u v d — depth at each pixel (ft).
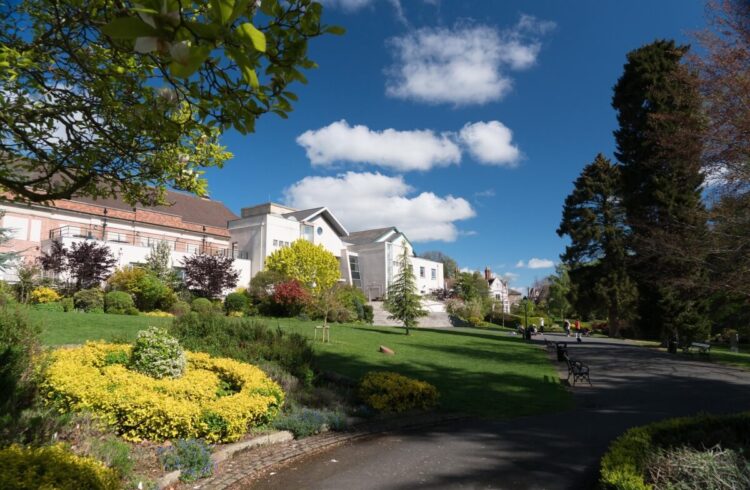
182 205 134.10
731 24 43.93
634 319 99.30
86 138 14.01
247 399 23.40
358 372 41.60
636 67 92.12
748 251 44.80
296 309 96.89
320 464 20.74
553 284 209.97
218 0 3.92
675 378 51.65
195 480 17.61
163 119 10.44
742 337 114.83
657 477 15.42
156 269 91.09
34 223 93.09
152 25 3.88
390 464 20.94
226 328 38.91
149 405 19.62
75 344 34.99
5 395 19.07
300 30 6.21
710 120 49.08
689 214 56.65
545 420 30.89
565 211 132.57
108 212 104.58
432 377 44.39
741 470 14.90
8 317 22.31
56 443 15.90
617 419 31.17
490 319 181.78
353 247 174.81
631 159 92.22
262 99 6.84
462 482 18.80
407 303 84.28
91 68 12.23
